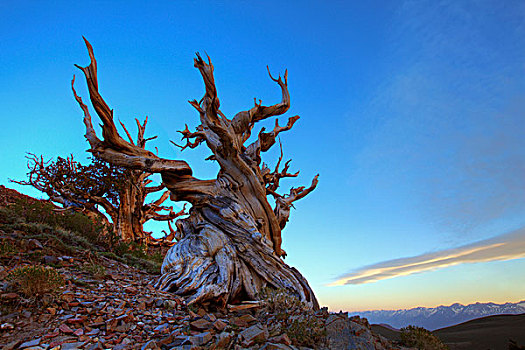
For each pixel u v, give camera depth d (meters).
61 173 23.86
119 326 6.04
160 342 5.59
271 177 17.30
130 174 24.86
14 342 4.88
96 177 24.56
